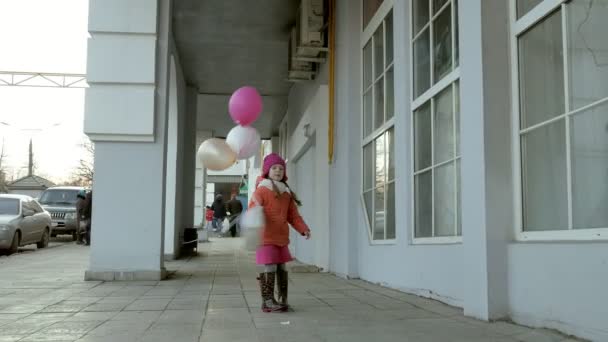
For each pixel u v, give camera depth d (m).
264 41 12.70
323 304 5.66
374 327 4.36
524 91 4.47
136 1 8.54
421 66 6.45
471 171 4.68
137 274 8.20
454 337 3.91
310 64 11.60
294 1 10.78
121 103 8.39
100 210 8.32
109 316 5.02
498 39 4.61
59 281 8.09
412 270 6.29
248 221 4.93
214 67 14.46
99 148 8.39
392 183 7.31
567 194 3.85
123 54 8.45
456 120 5.38
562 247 3.73
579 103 3.76
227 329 4.35
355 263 8.66
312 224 12.02
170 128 13.22
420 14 6.50
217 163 5.85
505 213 4.46
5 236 14.12
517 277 4.27
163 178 8.48
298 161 15.15
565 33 3.92
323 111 10.58
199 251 16.56
